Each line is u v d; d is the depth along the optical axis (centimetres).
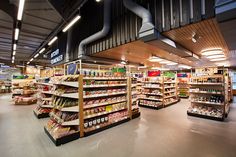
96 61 733
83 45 607
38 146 314
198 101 550
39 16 446
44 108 554
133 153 285
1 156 276
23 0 311
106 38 530
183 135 371
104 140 343
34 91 905
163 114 585
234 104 820
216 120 496
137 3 389
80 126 355
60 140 320
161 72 737
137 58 775
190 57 629
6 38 657
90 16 605
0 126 443
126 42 451
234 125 446
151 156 274
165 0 340
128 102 500
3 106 782
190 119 513
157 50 582
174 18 326
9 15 420
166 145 317
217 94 525
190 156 273
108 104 446
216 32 363
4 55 1096
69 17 458
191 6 302
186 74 1086
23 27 526
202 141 336
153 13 359
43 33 592
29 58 1241
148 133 385
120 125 448
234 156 273
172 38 409
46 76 636
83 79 376
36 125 452
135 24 423
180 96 1086
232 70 1234
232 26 271
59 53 901
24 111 654
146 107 718
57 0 412
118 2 484
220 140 341
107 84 430
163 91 713
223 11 228
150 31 333
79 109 355
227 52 615
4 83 1845
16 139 349
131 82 521
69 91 346
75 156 275
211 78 532
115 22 493
